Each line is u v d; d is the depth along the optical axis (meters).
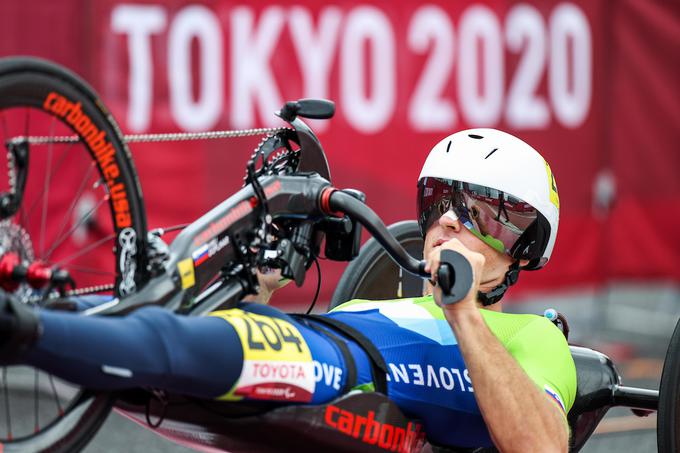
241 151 21.16
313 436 8.20
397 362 9.00
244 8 21.00
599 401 10.23
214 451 8.89
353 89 22.11
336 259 9.25
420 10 22.67
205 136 8.91
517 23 23.69
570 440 10.28
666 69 25.33
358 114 22.19
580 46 24.45
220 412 8.03
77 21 19.66
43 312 6.68
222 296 8.33
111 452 15.98
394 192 22.59
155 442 16.69
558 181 24.38
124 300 7.66
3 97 7.19
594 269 24.91
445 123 23.03
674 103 25.42
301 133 9.30
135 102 20.19
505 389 8.27
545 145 24.19
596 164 24.78
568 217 24.50
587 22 24.48
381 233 8.95
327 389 8.33
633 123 25.16
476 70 23.31
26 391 15.84
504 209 9.23
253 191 8.60
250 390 7.71
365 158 22.31
